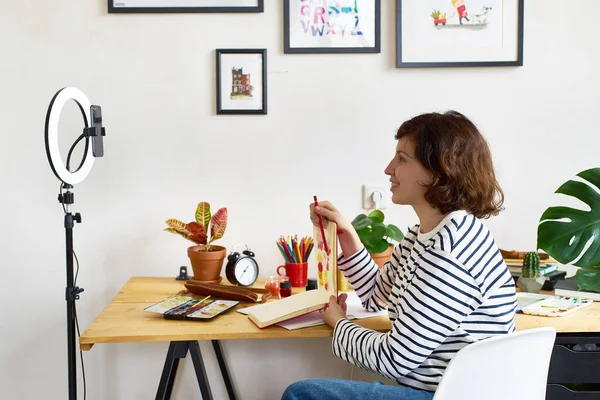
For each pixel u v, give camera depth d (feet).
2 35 6.40
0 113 6.45
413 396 4.20
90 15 6.47
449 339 4.23
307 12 6.58
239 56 6.57
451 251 4.10
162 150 6.63
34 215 6.57
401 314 4.18
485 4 6.65
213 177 6.70
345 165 6.76
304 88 6.66
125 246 6.69
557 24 6.73
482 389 3.88
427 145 4.33
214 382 6.96
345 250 5.37
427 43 6.65
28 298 6.65
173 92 6.59
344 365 6.97
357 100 6.71
